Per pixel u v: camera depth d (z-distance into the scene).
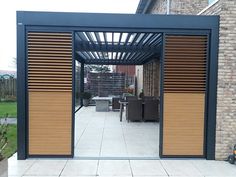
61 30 6.82
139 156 7.23
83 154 7.35
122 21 6.85
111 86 22.36
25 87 6.86
